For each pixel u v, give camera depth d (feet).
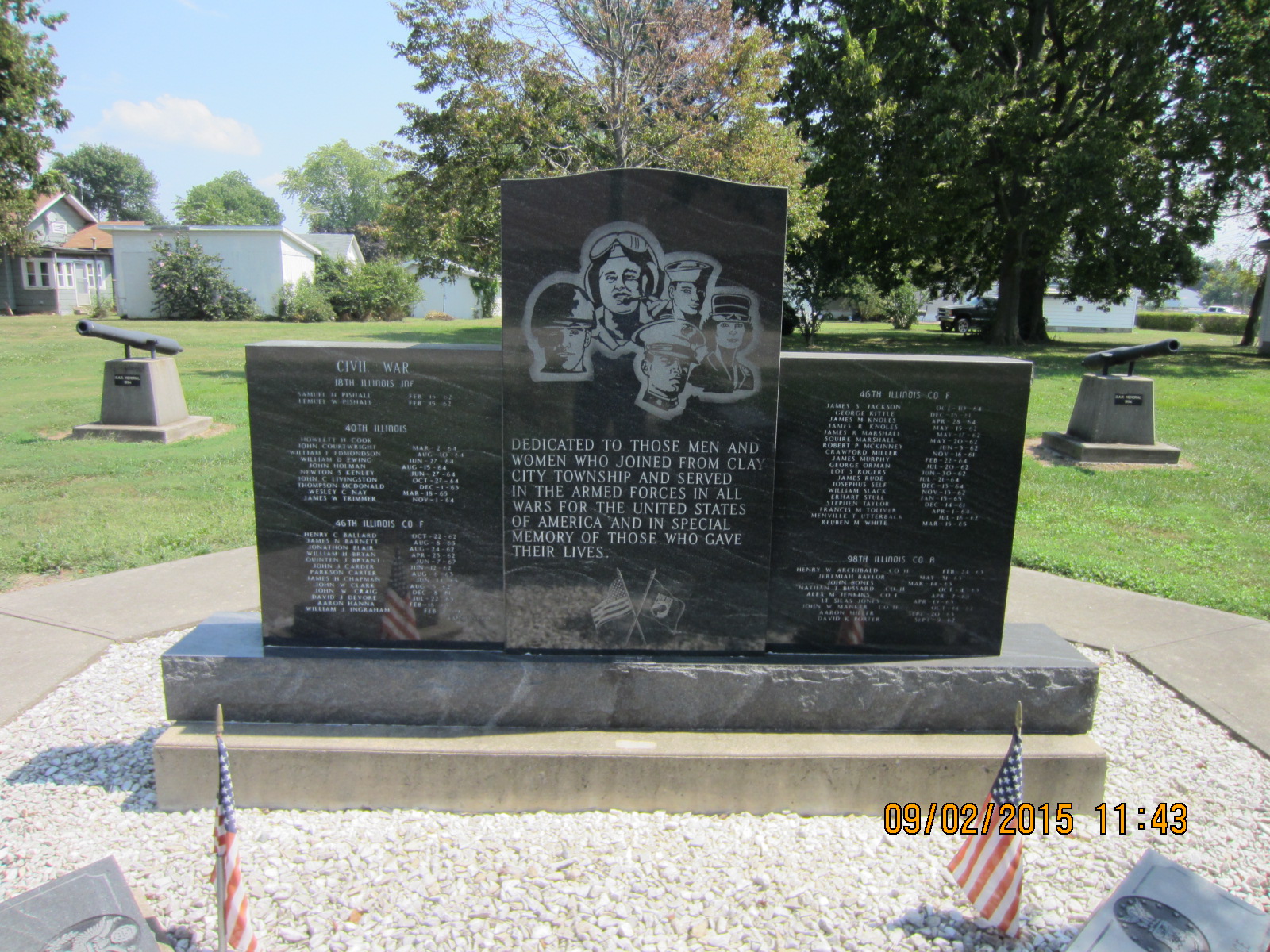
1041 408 49.93
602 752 12.51
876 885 11.25
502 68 54.34
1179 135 74.64
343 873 11.25
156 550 23.53
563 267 12.36
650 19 52.19
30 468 32.04
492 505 13.19
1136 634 19.19
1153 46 73.77
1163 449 37.32
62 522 25.89
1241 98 72.54
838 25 84.43
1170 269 80.94
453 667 13.00
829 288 96.43
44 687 16.03
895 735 13.24
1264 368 74.74
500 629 13.52
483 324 132.36
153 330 99.30
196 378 57.21
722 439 12.83
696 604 13.32
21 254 124.06
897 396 13.17
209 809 12.65
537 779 12.58
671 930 10.39
